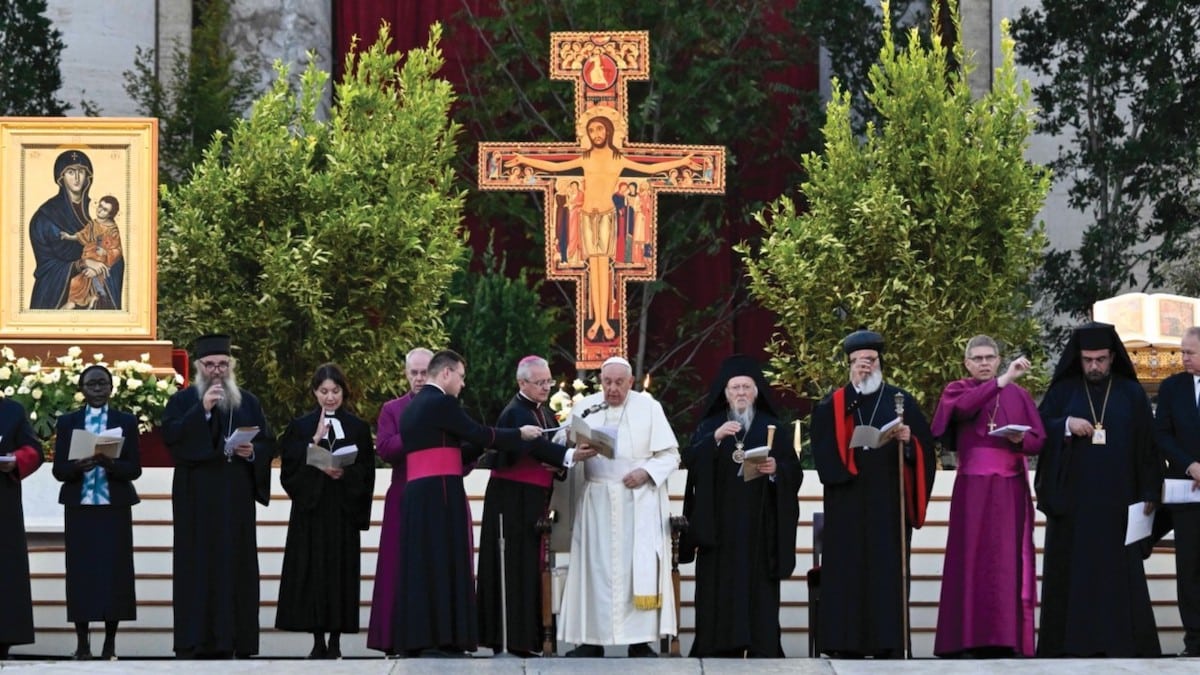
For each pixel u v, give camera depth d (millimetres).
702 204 74062
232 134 64875
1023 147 61875
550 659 32281
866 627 36844
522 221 75438
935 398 60406
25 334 52781
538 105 77000
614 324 61281
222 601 38344
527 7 74812
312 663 31703
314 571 40188
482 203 74125
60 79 66250
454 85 76375
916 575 45562
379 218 60312
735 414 38031
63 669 31016
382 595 39031
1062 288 64562
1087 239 64500
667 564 37125
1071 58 65688
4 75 65062
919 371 60250
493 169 61281
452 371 36562
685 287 75938
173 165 66938
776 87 74312
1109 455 37438
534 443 36594
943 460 56875
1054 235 67688
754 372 38156
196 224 59656
